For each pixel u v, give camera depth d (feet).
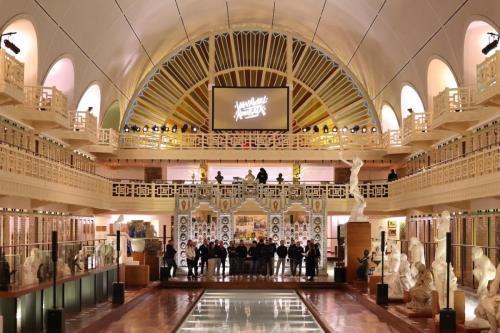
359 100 144.66
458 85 96.84
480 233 91.86
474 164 80.79
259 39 145.69
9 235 88.33
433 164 117.70
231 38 144.46
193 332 61.77
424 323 57.41
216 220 114.32
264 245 104.99
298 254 104.78
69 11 93.81
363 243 95.61
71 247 66.18
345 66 143.95
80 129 109.29
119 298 72.74
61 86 109.40
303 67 144.87
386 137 133.80
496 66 68.39
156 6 121.39
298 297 88.17
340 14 126.41
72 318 61.57
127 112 143.84
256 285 95.66
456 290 54.95
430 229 114.62
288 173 150.92
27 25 85.51
